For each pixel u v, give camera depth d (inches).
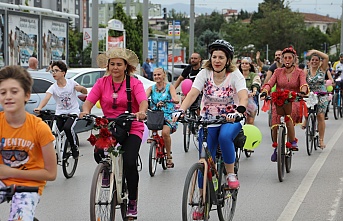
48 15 1909.4
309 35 5383.9
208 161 440.5
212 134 458.0
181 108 456.1
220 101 469.7
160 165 790.5
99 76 1156.5
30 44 1777.8
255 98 975.6
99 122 434.9
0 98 302.7
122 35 2116.1
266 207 553.0
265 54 4901.6
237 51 4726.9
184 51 3873.0
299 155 855.1
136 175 459.8
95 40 1674.5
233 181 465.1
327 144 965.8
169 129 732.0
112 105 471.2
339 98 1391.5
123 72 470.9
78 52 2984.7
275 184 657.0
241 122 460.1
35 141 313.0
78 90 706.2
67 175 693.3
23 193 307.3
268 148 934.4
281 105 672.4
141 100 466.9
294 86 706.2
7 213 532.1
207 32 5002.5
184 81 908.6
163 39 2994.6
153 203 572.4
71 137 679.1
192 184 422.9
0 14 1626.5
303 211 538.0
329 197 592.7
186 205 413.1
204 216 439.5
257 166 773.3
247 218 514.3
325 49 3368.6
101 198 430.6
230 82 466.9
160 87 739.4
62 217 519.8
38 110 665.6
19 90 302.4
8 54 1663.4
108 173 437.1
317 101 812.0
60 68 694.5
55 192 621.0
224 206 479.5
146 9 2279.8
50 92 693.9
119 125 446.3
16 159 314.7
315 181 672.4
